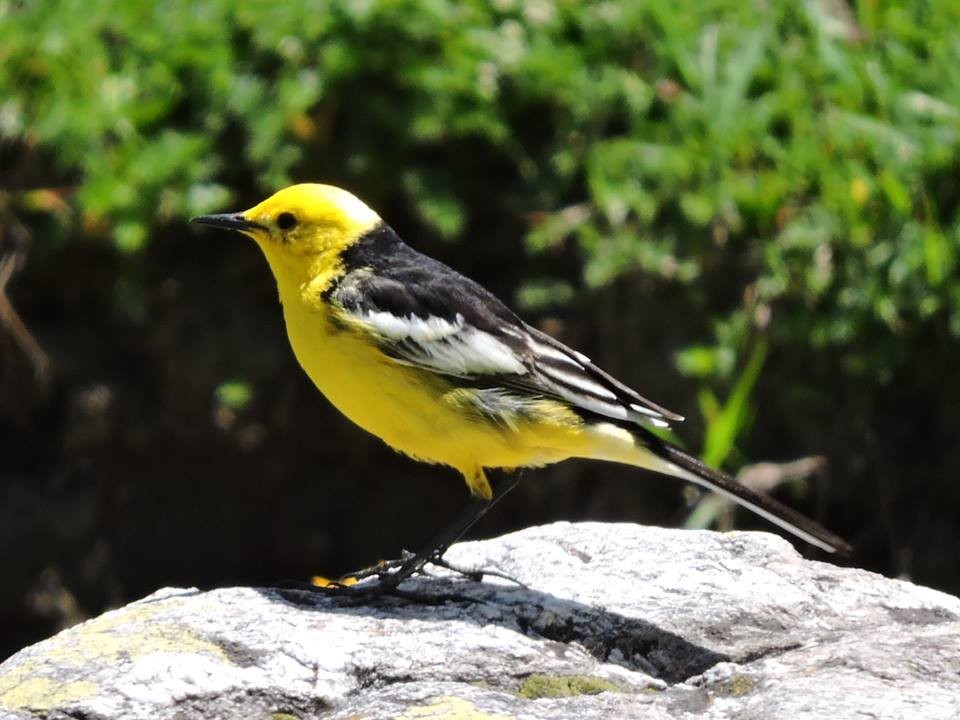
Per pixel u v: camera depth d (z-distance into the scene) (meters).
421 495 14.53
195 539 14.47
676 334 12.57
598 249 12.60
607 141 13.04
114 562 14.38
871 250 12.24
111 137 13.45
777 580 7.43
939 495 12.35
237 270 13.63
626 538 7.96
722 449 11.44
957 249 12.11
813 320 12.24
